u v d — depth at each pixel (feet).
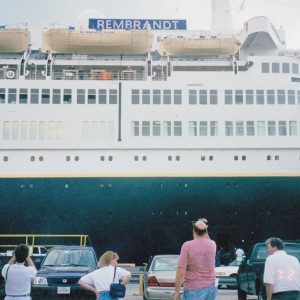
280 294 25.02
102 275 26.58
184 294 24.67
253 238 100.83
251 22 110.73
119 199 99.50
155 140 100.27
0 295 47.19
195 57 110.52
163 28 123.54
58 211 99.86
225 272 70.18
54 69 108.37
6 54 110.73
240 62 106.11
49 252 46.88
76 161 100.01
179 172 99.71
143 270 55.93
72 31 103.96
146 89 102.63
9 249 100.83
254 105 102.78
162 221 100.12
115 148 100.07
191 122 101.50
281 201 100.27
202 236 24.99
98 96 102.06
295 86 104.12
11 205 99.60
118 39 104.53
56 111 101.30
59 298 41.14
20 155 100.17
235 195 100.01
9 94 101.86
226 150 100.73
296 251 42.80
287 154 101.04
